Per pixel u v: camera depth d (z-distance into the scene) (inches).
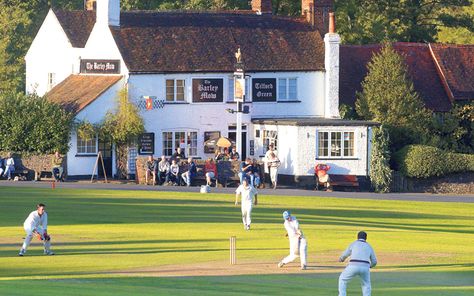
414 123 5413.4
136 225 3361.2
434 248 3021.7
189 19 5541.3
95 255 2765.7
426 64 5935.0
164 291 2191.2
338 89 5565.9
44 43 5984.3
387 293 2277.3
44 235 2755.9
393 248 3002.0
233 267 2596.0
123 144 5113.2
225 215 3671.3
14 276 2428.6
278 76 5482.3
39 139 5017.2
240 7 6879.9
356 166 5137.8
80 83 5398.6
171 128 5265.8
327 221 3636.8
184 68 5275.6
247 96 5418.3
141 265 2610.7
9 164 4945.9
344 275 2123.5
